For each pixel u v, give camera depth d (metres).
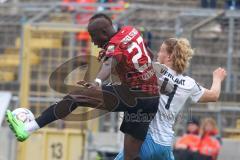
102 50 16.80
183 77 17.98
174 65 17.86
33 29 32.22
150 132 17.86
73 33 32.75
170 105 17.88
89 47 32.72
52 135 30.94
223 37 32.28
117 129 30.62
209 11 32.09
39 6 35.12
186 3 39.19
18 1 40.75
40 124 16.61
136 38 16.69
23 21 34.12
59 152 30.97
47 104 31.98
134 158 17.39
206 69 32.09
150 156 17.89
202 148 30.28
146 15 32.12
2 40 34.47
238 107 32.00
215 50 32.38
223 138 31.58
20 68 33.38
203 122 30.61
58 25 32.28
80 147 31.00
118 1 38.88
